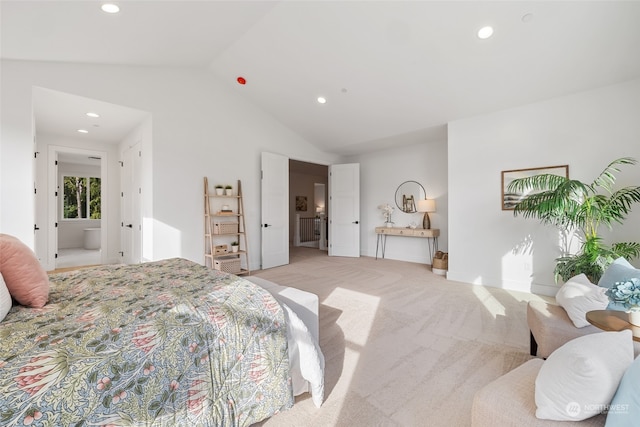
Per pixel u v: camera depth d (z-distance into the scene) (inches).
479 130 161.3
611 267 78.9
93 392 36.7
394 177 248.2
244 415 51.5
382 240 256.5
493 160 156.5
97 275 75.1
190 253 167.2
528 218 145.9
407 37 120.0
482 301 132.1
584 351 37.5
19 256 53.2
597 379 34.5
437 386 69.0
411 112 170.4
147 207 158.2
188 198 166.9
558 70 121.0
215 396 47.9
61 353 38.2
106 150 213.8
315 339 76.9
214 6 107.7
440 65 130.5
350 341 92.8
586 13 96.6
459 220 169.0
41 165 187.8
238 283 68.7
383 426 56.0
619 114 122.7
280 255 216.4
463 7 103.3
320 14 118.0
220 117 182.1
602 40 104.6
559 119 136.9
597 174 127.4
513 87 135.0
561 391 37.0
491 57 121.0
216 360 48.9
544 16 100.4
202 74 173.0
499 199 154.9
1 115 111.4
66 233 301.3
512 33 108.7
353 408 61.3
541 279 142.9
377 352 85.6
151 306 52.7
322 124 208.7
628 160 113.3
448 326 104.6
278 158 214.5
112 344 41.4
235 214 183.2
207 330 49.3
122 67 142.6
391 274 187.5
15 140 114.0
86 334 42.8
